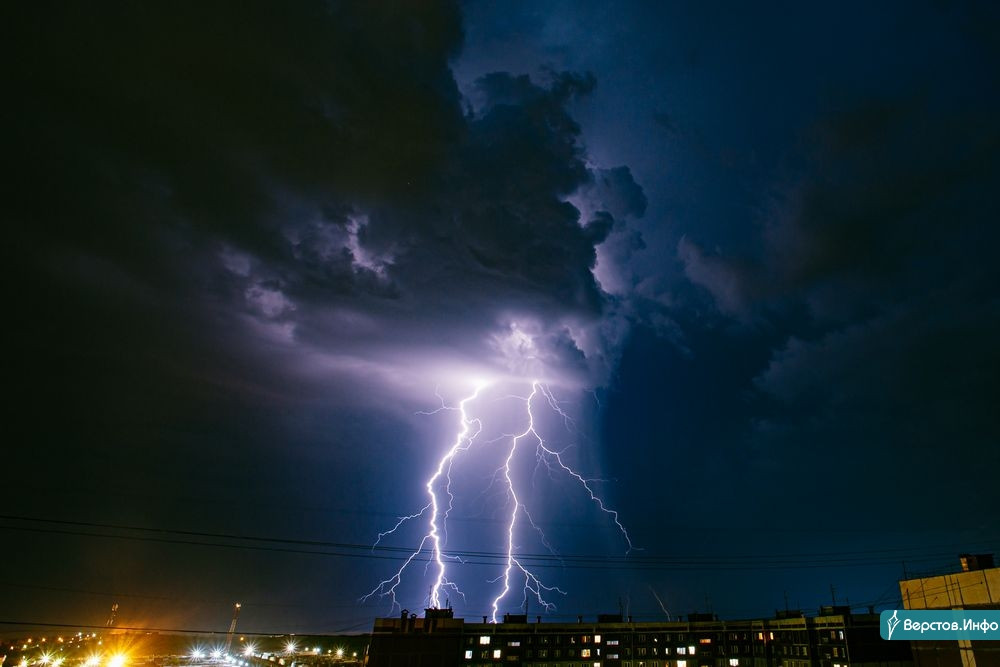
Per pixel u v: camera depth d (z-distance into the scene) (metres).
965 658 23.58
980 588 23.45
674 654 55.69
